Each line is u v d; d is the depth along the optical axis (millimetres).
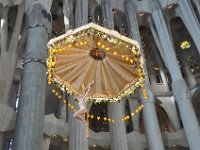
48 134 15195
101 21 21375
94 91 10055
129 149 17828
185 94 17906
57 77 9656
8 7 17656
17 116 11719
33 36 14227
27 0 16016
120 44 8914
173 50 20062
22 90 12398
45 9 15477
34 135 11086
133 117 20484
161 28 21234
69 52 9508
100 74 9922
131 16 22312
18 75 19812
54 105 19297
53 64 9227
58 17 23312
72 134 13586
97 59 9758
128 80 10031
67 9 18172
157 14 22062
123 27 23797
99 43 8930
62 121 16453
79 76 9852
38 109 11875
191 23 20125
